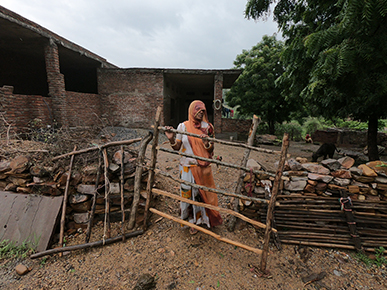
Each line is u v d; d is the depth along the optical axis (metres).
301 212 2.75
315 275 2.17
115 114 9.88
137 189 2.80
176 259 2.36
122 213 2.68
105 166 2.72
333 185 2.77
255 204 2.88
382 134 9.94
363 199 2.74
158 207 3.26
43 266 2.26
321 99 4.68
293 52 4.10
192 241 2.64
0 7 5.31
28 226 2.57
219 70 9.75
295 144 11.73
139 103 9.77
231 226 2.84
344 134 11.57
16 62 8.94
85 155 2.96
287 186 2.85
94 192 2.65
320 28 3.73
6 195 2.80
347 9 2.27
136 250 2.48
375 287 2.06
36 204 2.70
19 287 2.00
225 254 2.46
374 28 2.56
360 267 2.30
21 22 5.83
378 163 2.84
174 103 13.15
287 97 6.06
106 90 9.75
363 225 2.67
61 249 2.33
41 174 2.73
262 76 12.54
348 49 2.69
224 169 4.88
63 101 7.36
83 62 9.77
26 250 2.44
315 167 2.88
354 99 4.23
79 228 2.81
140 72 9.56
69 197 2.78
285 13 4.81
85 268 2.23
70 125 7.86
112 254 2.42
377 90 3.57
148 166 2.68
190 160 2.56
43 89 10.37
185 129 2.60
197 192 2.65
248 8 4.86
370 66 3.11
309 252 2.50
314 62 3.64
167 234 2.76
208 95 16.16
